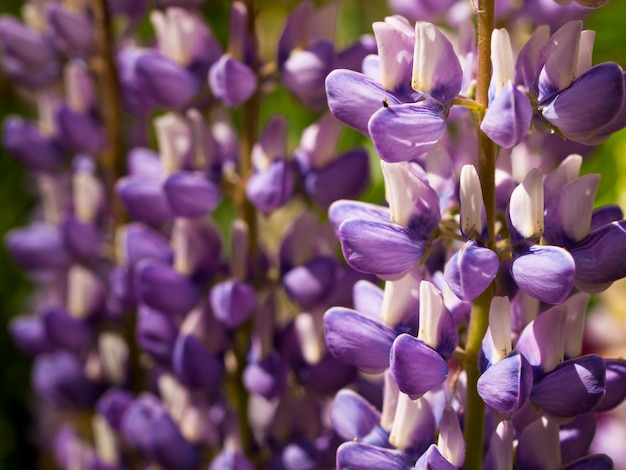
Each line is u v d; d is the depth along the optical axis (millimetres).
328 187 354
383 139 298
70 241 423
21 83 444
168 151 364
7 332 639
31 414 617
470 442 313
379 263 307
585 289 307
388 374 319
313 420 364
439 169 316
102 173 428
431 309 305
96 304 422
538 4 378
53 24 411
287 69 353
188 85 361
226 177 363
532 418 318
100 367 427
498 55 298
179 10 357
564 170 308
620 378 310
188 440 375
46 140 435
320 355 360
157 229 397
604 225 308
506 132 294
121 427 406
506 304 302
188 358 361
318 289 355
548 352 304
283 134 355
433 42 300
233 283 354
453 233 310
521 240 304
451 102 303
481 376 302
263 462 369
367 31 517
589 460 312
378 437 321
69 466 451
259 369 359
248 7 355
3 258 653
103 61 413
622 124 304
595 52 499
